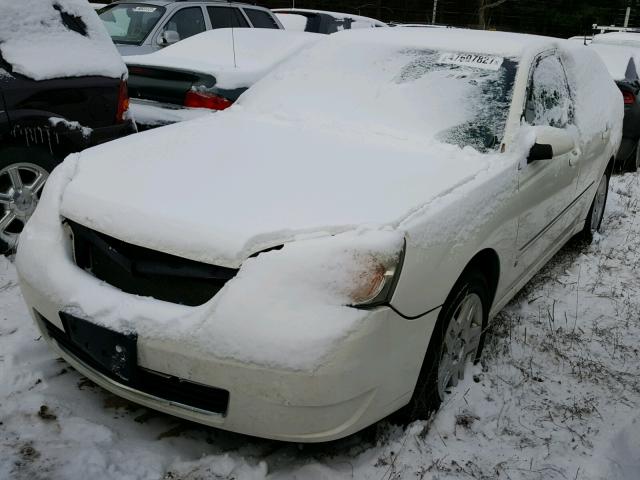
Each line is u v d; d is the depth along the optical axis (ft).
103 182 9.14
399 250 7.83
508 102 11.43
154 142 10.75
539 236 12.45
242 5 28.53
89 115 14.58
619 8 100.42
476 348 10.71
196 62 19.04
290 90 12.96
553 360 11.75
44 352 10.42
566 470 8.98
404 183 9.30
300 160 9.98
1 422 8.80
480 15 70.69
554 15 99.50
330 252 7.54
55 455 8.30
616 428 10.01
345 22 35.45
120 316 7.82
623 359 12.07
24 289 9.07
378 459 8.72
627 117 25.85
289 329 7.23
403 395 8.48
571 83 14.58
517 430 9.70
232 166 9.61
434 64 12.37
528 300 14.06
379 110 11.91
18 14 13.73
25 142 13.80
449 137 11.19
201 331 7.43
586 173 14.90
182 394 7.98
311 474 8.37
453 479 8.54
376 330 7.58
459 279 9.29
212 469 8.30
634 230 19.60
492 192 9.87
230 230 7.77
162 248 7.93
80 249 8.89
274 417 7.51
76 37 14.62
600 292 14.96
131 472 8.14
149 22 24.79
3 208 14.16
